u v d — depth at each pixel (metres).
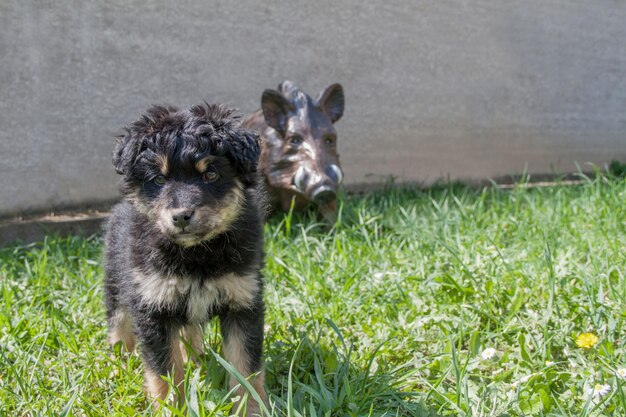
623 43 3.13
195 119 1.38
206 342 1.53
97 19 2.06
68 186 2.09
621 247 1.76
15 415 1.37
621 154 3.24
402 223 1.96
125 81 2.12
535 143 2.97
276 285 1.67
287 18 2.33
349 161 2.53
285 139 1.96
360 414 1.34
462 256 1.76
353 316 1.59
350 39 2.46
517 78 2.86
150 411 1.33
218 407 1.31
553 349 1.49
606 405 1.35
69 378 1.42
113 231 1.50
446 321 1.55
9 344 1.50
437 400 1.38
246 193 1.43
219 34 2.23
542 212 2.01
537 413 1.35
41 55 2.03
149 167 1.38
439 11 2.61
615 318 1.51
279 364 1.47
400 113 2.60
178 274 1.38
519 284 1.63
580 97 3.06
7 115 2.01
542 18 2.86
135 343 1.53
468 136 2.78
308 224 1.98
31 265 1.82
